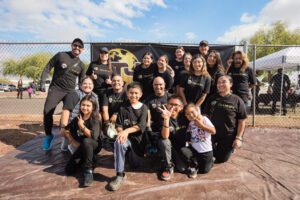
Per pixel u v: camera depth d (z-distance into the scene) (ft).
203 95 14.21
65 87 15.26
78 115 11.17
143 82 15.21
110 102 13.74
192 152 10.79
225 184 9.80
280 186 9.72
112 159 12.61
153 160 12.28
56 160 12.49
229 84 12.08
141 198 8.71
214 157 12.24
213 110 12.30
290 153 13.97
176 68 18.12
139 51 20.63
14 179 10.18
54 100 14.87
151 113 12.66
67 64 15.11
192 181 10.01
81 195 8.91
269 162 12.43
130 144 10.44
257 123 23.17
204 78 14.20
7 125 20.62
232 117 11.80
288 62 30.40
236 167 11.67
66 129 11.37
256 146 15.34
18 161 12.34
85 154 10.00
